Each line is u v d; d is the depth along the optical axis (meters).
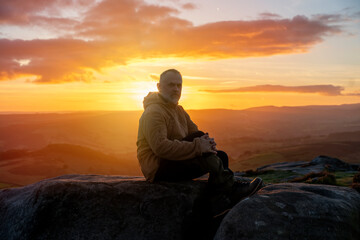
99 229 2.51
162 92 2.98
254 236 2.03
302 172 27.31
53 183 2.77
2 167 130.75
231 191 2.80
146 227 2.60
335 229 2.14
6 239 2.53
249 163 116.31
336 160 34.09
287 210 2.24
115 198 2.74
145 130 2.76
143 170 2.99
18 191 3.16
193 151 2.61
